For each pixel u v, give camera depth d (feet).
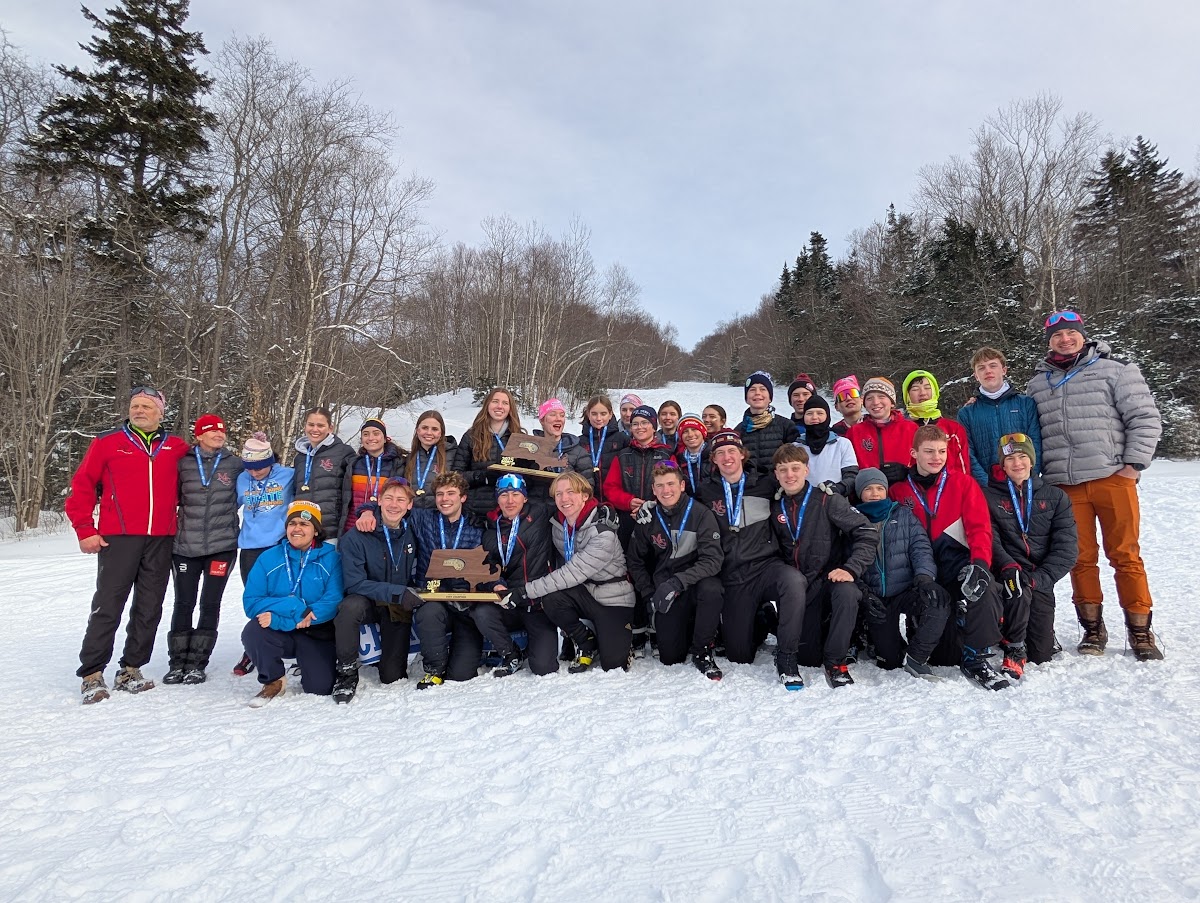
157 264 75.15
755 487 15.14
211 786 9.71
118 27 74.79
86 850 8.13
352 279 81.15
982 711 11.37
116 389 72.59
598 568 14.40
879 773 9.32
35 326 59.67
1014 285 86.99
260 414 68.33
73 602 27.07
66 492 66.39
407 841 8.03
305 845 8.07
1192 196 111.75
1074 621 17.60
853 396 18.84
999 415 16.21
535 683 14.01
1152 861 7.14
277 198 79.92
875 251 167.43
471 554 14.65
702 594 14.34
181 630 15.66
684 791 9.00
